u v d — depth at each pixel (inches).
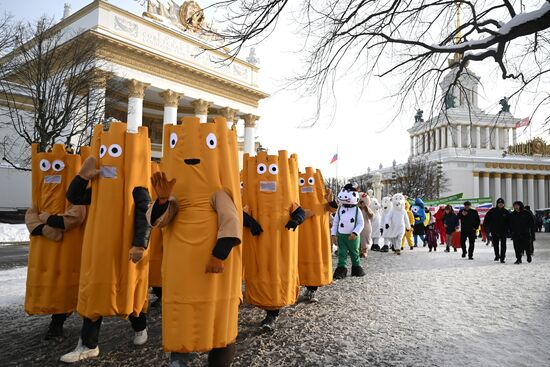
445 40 301.0
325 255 278.1
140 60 1237.1
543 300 289.1
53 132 780.0
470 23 290.4
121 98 1314.0
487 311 257.3
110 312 167.9
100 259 168.7
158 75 1293.1
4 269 462.3
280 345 193.5
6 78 852.6
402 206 632.4
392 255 623.2
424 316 245.6
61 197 203.3
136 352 184.9
